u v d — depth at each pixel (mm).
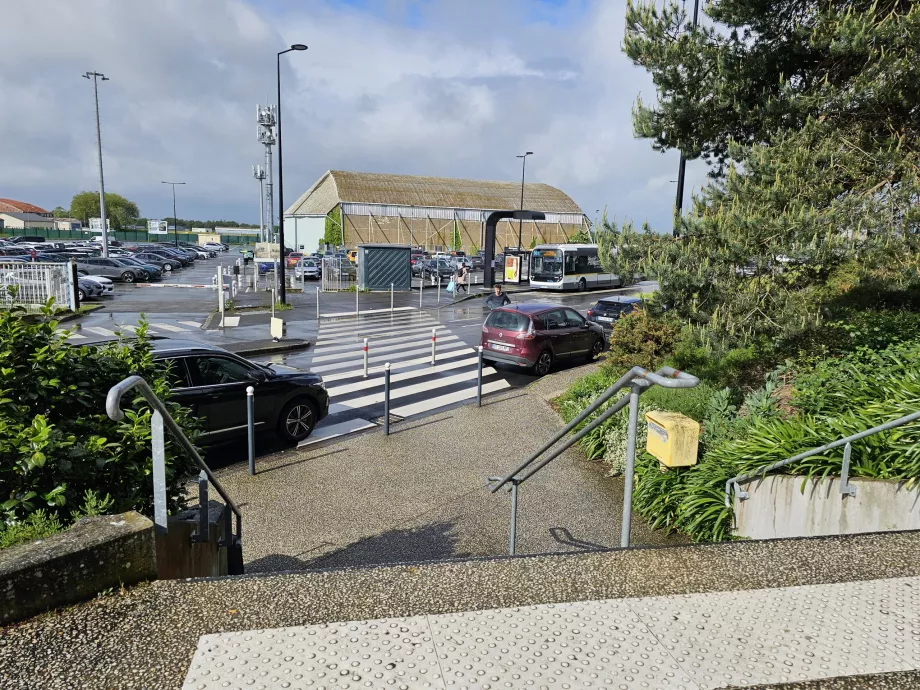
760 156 7746
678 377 2941
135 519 2826
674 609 2809
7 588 2393
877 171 8320
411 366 15680
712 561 3262
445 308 28938
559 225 94188
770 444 5906
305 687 2191
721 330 7879
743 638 2619
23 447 2955
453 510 6934
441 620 2641
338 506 7004
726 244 7695
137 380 2650
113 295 31703
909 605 2908
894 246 7355
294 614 2627
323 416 9938
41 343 3594
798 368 8453
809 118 8164
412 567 3066
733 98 8922
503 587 2924
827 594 2982
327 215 79125
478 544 6137
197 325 22016
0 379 3285
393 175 90312
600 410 8922
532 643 2514
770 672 2416
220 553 4285
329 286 38219
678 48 8734
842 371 7500
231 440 8648
